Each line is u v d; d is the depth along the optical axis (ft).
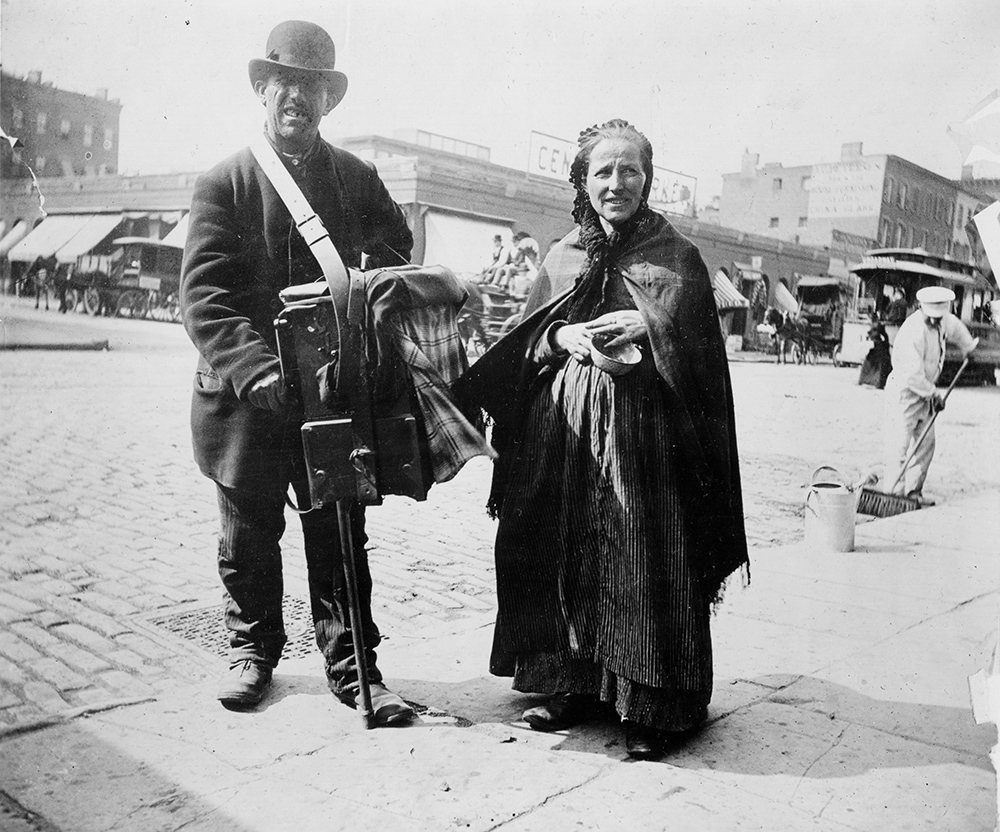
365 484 10.66
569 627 10.80
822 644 14.08
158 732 10.41
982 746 10.82
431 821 8.84
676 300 10.83
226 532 11.32
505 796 9.34
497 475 11.73
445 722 11.03
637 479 10.50
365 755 10.13
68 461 17.49
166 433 17.25
